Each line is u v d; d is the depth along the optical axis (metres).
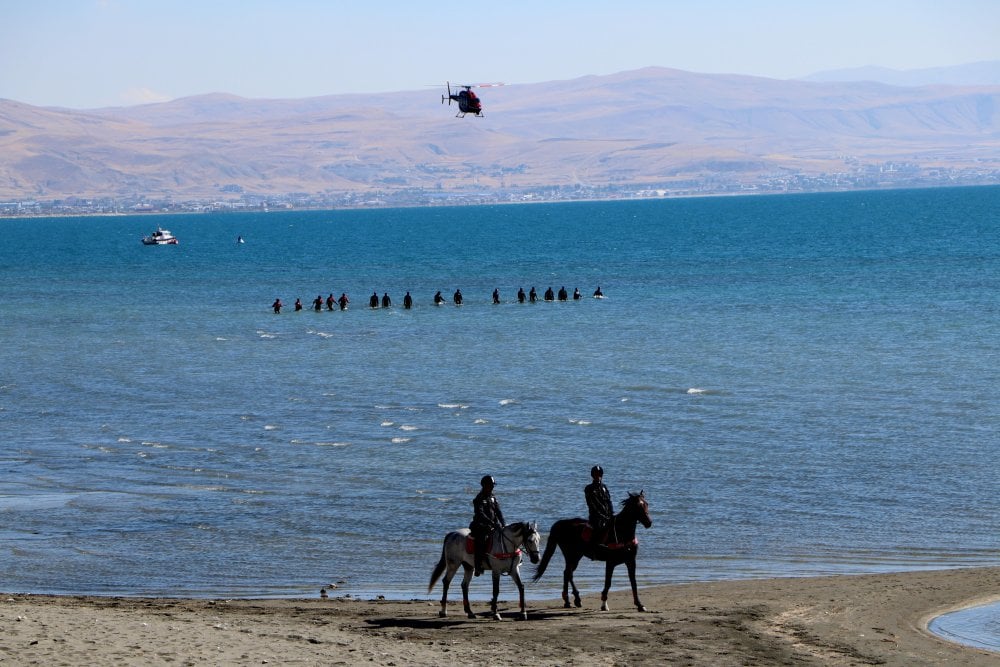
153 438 44.19
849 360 60.78
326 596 24.91
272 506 33.38
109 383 59.88
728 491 34.03
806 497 33.12
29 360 70.56
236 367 65.31
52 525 31.59
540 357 66.38
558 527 23.12
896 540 28.83
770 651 19.02
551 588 25.84
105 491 35.62
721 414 46.50
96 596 24.61
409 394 53.88
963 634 20.23
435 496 34.12
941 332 71.50
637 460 38.47
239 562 27.95
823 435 41.72
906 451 38.72
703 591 24.05
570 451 40.19
